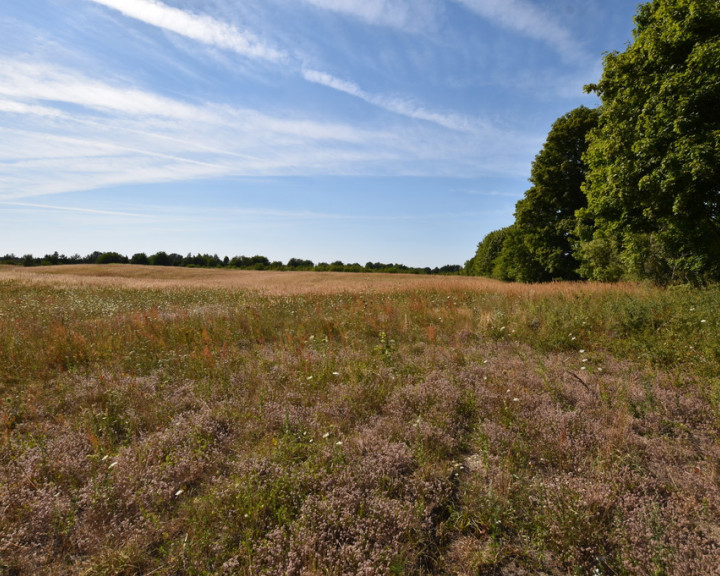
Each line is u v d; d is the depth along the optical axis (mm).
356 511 2854
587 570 2324
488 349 7109
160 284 28500
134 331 8852
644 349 6273
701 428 3939
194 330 8969
